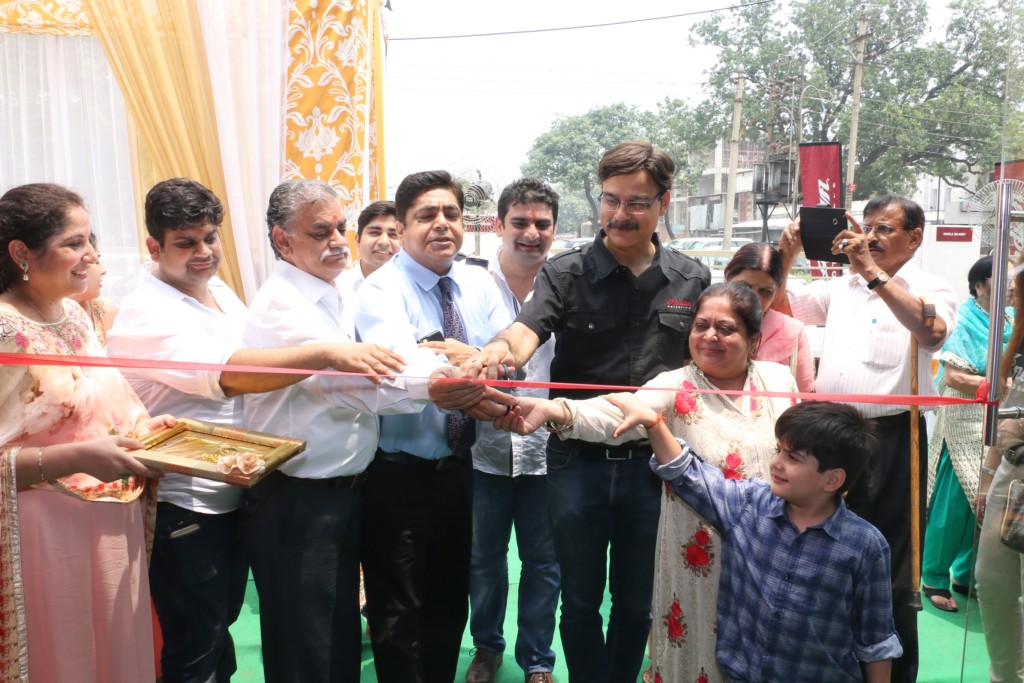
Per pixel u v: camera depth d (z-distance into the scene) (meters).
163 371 2.25
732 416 2.23
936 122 20.66
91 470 1.91
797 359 2.81
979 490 2.21
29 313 1.98
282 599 2.17
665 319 2.55
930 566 3.79
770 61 22.61
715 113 24.09
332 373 2.02
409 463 2.35
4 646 1.90
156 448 2.05
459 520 2.46
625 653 2.57
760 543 2.03
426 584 2.45
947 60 20.98
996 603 2.18
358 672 2.32
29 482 1.92
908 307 2.69
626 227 2.46
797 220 2.89
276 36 3.66
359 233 3.56
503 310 2.79
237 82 3.68
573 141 29.86
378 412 2.16
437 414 2.37
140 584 2.17
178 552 2.31
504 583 3.11
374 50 4.25
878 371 2.85
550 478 2.53
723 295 2.22
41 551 1.98
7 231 1.92
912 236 2.95
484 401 2.20
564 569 2.51
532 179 3.35
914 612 2.68
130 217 3.98
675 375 2.33
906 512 2.74
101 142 3.94
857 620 2.00
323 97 3.72
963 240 8.90
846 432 1.91
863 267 2.73
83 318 2.19
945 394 3.73
